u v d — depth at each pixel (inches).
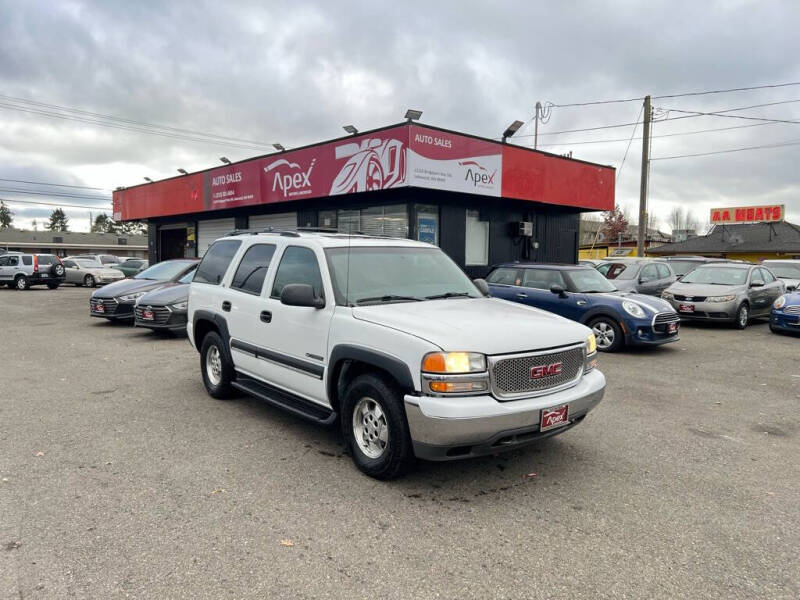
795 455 180.7
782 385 277.7
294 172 576.4
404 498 145.6
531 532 128.5
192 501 141.9
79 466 164.2
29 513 134.2
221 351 229.9
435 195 533.6
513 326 154.5
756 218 1610.5
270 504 140.9
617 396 252.8
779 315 448.8
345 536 125.6
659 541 125.0
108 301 460.8
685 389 267.6
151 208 848.9
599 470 165.9
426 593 104.7
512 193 544.4
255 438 190.7
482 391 139.9
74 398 241.8
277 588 105.6
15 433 193.9
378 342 151.3
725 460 175.3
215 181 702.5
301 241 195.8
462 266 569.6
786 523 134.0
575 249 706.2
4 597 101.1
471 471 164.2
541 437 149.9
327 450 179.9
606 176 656.4
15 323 503.2
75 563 112.9
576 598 103.7
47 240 2416.3
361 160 497.0
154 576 108.7
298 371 183.3
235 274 229.3
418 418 139.2
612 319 361.1
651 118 866.8
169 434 194.2
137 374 290.7
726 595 104.9
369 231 571.5
